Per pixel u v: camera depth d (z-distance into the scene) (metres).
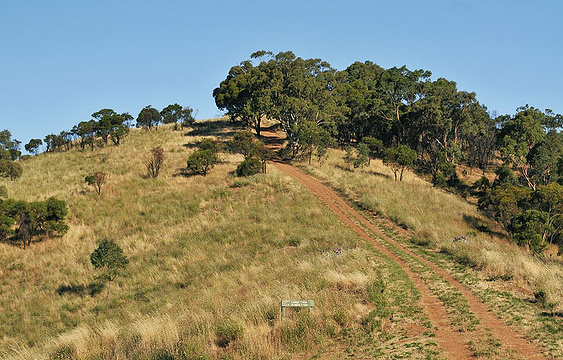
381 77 79.50
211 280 21.62
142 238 32.56
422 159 72.56
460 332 10.81
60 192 43.25
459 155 68.31
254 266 22.31
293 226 30.78
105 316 20.05
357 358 9.80
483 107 82.25
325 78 71.81
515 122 68.62
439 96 69.56
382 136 78.31
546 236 32.34
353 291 14.50
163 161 53.00
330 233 27.94
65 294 24.39
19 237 33.06
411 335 10.86
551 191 35.00
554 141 62.12
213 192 40.28
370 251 23.12
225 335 11.70
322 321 11.91
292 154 60.41
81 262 29.25
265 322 12.21
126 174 48.97
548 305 12.52
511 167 69.44
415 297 14.28
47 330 19.45
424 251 23.70
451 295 14.32
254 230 30.45
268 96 59.81
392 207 36.09
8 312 22.64
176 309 17.27
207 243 29.52
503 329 10.80
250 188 40.91
